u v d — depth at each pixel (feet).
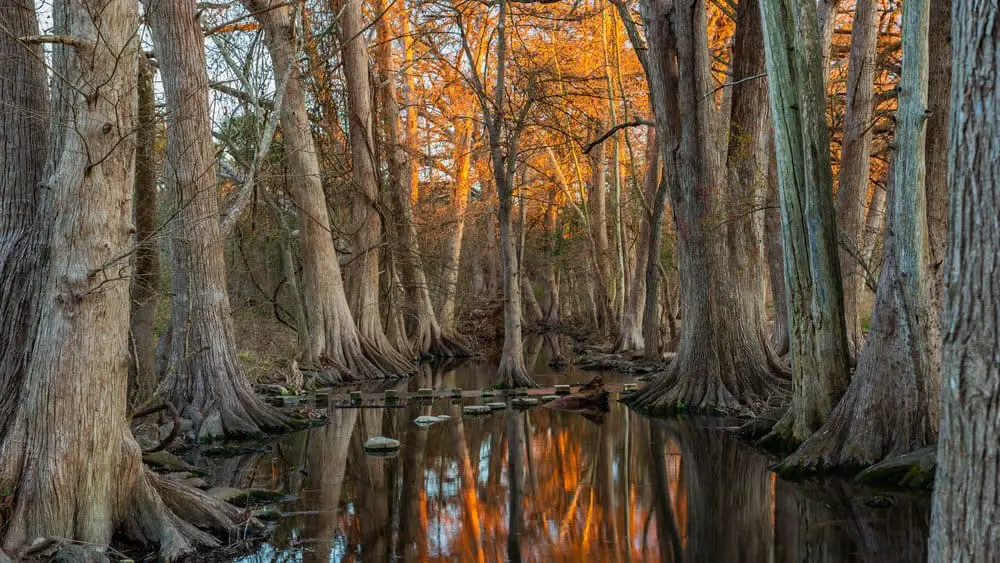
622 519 30.99
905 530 27.61
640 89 116.37
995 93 11.02
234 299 86.94
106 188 24.00
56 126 24.94
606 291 112.06
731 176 57.72
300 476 38.58
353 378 79.87
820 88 38.65
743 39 57.41
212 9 64.39
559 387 66.80
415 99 131.54
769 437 42.50
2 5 26.63
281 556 26.27
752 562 25.38
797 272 39.93
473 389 72.95
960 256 11.39
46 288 24.07
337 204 95.04
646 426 51.08
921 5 32.68
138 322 41.50
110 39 23.73
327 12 83.66
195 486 33.30
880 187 81.66
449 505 33.19
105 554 23.30
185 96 48.93
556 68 104.99
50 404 23.26
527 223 151.94
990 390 10.97
